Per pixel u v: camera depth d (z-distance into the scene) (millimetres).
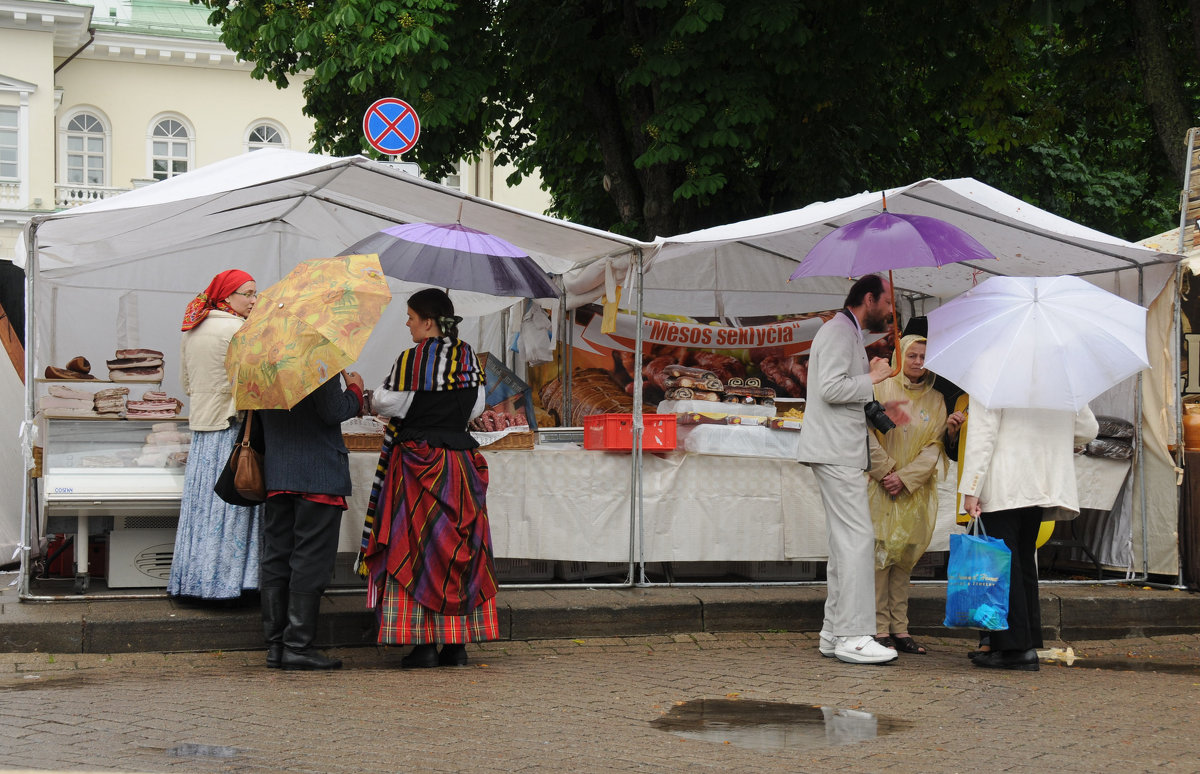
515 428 7133
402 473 5797
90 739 4145
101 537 7375
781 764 4012
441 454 5797
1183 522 7750
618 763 3986
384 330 10211
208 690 5090
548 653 6352
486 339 10320
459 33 13984
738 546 7410
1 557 8094
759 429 7426
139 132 30422
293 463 5621
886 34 14438
